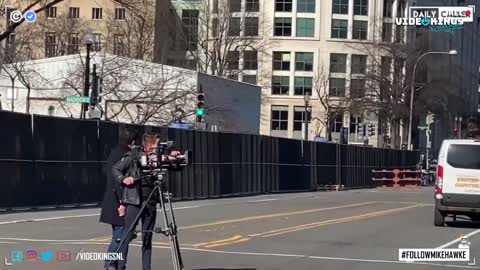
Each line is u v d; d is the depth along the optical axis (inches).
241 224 623.5
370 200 1095.0
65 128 762.2
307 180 1366.9
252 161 1143.6
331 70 3703.3
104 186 823.7
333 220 692.1
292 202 978.7
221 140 1045.2
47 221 608.4
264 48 3644.2
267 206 872.9
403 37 2903.5
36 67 1823.3
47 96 1784.0
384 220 712.4
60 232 525.0
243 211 776.9
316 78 3622.0
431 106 2797.7
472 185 636.1
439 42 3427.7
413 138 3432.6
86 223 595.5
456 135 2970.0
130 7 1567.4
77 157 780.0
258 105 2058.3
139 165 319.9
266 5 3703.3
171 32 3211.1
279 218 696.4
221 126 1800.0
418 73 2760.8
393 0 3794.3
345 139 2245.3
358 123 3110.2
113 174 318.0
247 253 439.8
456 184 639.8
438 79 2965.1
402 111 2677.2
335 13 3730.3
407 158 2096.5
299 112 3683.6
